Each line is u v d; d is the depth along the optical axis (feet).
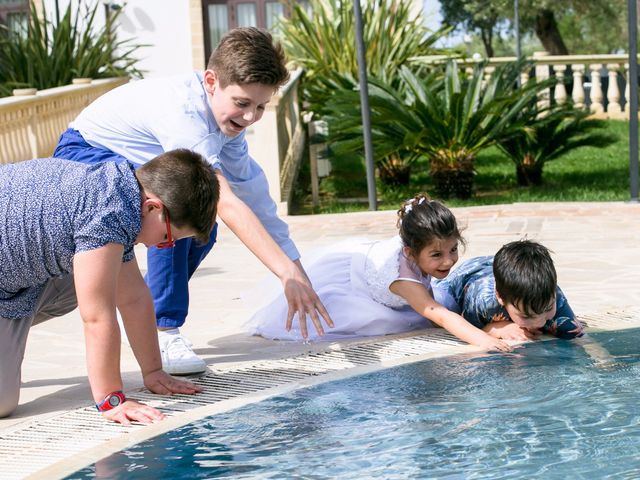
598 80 61.87
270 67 11.94
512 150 38.63
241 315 16.76
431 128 34.12
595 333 13.56
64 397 12.09
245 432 9.73
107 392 10.69
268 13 64.80
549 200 34.24
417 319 14.64
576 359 12.03
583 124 38.14
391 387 11.12
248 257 22.75
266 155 30.55
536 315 12.92
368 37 45.06
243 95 12.01
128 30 61.72
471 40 115.24
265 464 8.67
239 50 11.89
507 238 22.79
